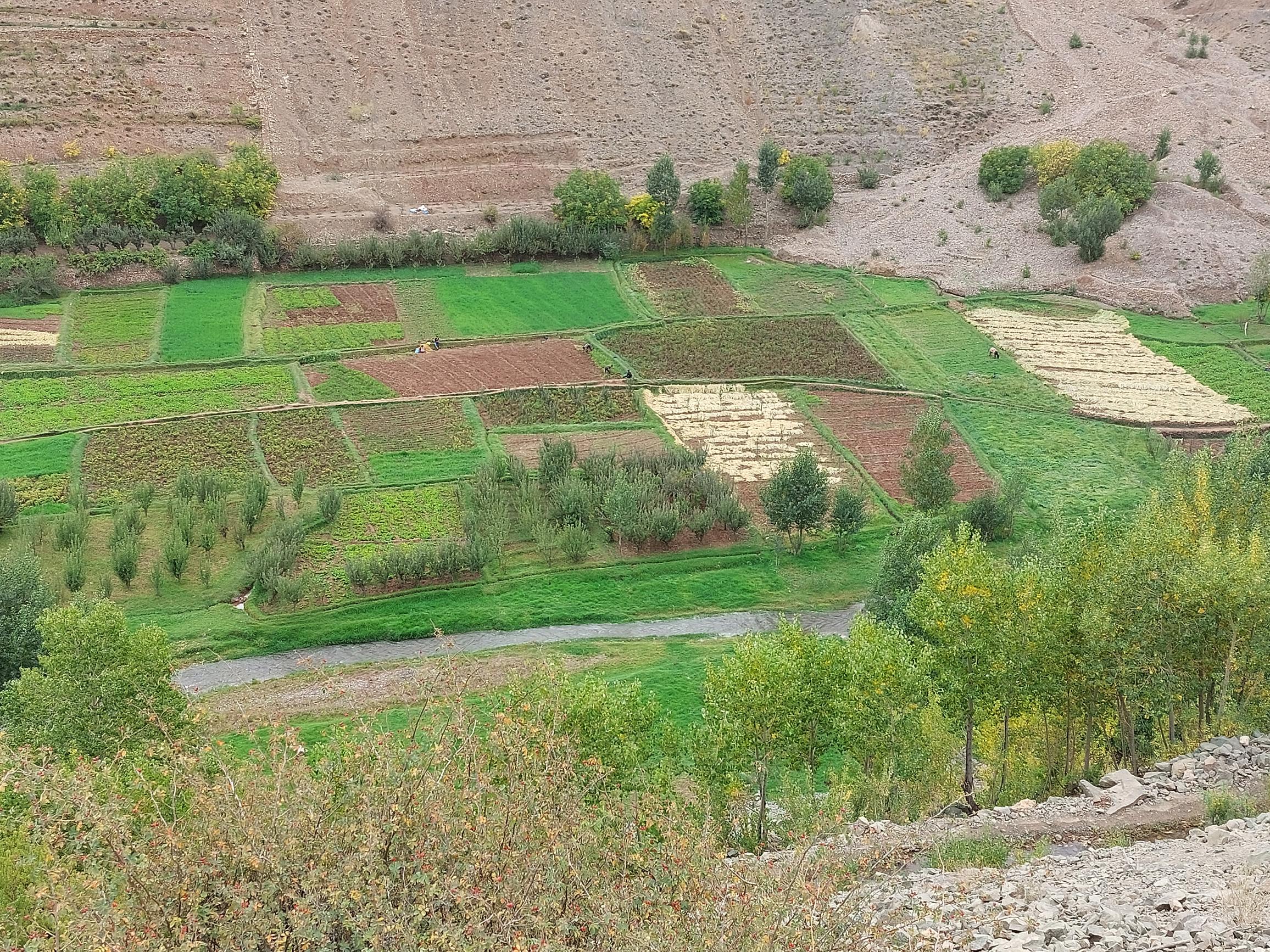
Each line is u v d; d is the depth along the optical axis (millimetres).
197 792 22969
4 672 52969
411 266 117062
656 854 23312
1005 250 119812
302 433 85062
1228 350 101562
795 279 117188
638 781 36594
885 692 38688
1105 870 26953
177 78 130875
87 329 99688
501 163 132000
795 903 21438
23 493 74688
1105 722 43750
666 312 109312
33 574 56781
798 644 40844
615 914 20609
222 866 21094
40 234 109188
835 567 72688
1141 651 38719
